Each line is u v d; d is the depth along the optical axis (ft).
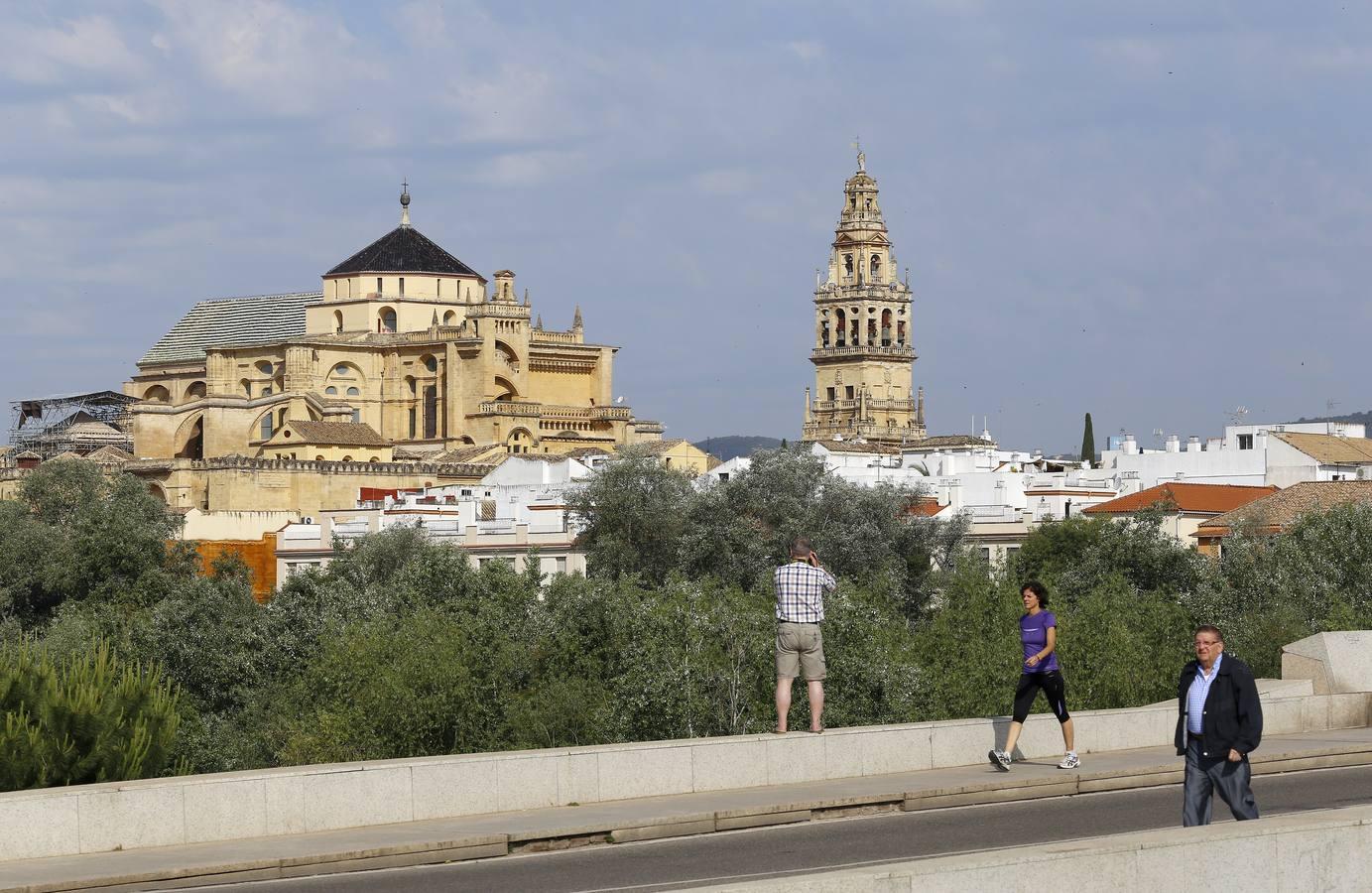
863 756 172.24
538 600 478.59
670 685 361.71
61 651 497.46
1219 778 130.93
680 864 136.77
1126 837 106.83
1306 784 176.45
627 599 454.40
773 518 625.00
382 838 143.84
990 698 382.83
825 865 134.41
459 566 510.17
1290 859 109.09
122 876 131.64
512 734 407.44
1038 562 588.50
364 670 408.05
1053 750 184.14
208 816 144.97
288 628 502.79
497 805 155.94
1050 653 173.27
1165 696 412.16
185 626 503.20
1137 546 534.78
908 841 144.25
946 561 626.64
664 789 163.02
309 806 148.77
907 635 429.79
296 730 409.28
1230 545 527.40
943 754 177.06
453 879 133.59
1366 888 111.34
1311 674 216.33
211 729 455.22
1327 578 490.90
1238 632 451.94
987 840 144.05
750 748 166.71
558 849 145.28
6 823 138.00
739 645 366.43
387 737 399.03
